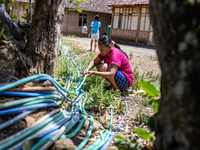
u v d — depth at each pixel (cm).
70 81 364
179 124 101
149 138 171
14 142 149
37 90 204
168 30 109
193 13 96
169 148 108
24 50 258
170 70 109
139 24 1700
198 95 91
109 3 1923
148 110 320
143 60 786
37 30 244
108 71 363
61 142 172
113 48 367
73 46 909
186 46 97
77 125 228
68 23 2178
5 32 239
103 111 291
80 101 292
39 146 159
